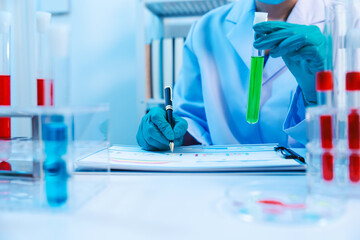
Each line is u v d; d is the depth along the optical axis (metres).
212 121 1.14
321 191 0.40
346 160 0.45
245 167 0.54
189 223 0.32
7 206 0.37
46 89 0.40
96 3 2.10
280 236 0.29
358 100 0.45
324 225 0.31
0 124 0.55
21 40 1.96
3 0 1.91
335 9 0.49
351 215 0.34
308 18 1.05
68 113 0.39
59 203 0.37
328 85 0.45
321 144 0.44
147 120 0.76
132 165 0.56
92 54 2.14
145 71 1.72
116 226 0.32
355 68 0.47
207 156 0.66
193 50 1.23
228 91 1.15
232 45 1.14
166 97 0.84
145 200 0.40
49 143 0.37
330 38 0.48
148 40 1.82
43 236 0.30
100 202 0.39
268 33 0.67
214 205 0.38
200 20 1.26
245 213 0.34
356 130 0.44
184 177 0.52
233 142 1.13
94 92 2.16
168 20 2.00
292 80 1.07
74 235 0.30
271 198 0.39
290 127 0.85
